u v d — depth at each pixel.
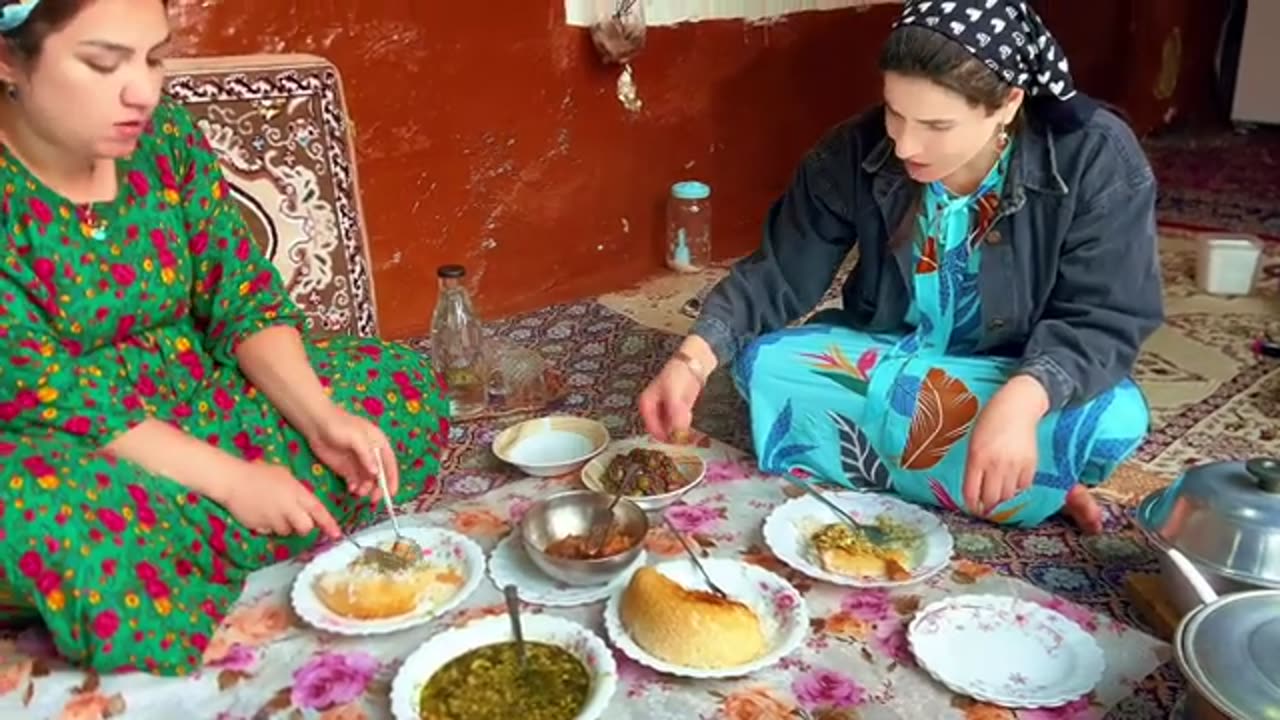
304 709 1.31
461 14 2.71
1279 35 4.58
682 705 1.29
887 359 1.83
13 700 1.34
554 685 1.30
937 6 1.55
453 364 2.32
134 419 1.50
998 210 1.74
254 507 1.52
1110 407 1.71
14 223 1.46
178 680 1.37
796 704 1.29
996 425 1.56
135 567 1.40
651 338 2.77
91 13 1.32
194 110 2.18
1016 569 1.70
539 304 3.05
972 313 1.83
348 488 1.72
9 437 1.42
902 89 1.57
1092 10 4.34
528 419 2.29
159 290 1.60
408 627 1.44
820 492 1.77
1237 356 2.65
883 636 1.42
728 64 3.26
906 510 1.68
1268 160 4.40
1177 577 1.43
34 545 1.35
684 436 2.00
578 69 2.96
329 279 2.38
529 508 1.63
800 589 1.52
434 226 2.82
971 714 1.27
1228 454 2.16
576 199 3.06
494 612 1.47
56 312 1.49
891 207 1.83
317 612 1.46
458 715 1.25
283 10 2.46
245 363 1.70
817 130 3.55
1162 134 4.80
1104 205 1.70
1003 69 1.55
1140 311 1.73
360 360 1.81
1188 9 4.73
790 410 1.88
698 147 3.27
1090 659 1.35
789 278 1.99
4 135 1.47
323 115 2.33
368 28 2.58
